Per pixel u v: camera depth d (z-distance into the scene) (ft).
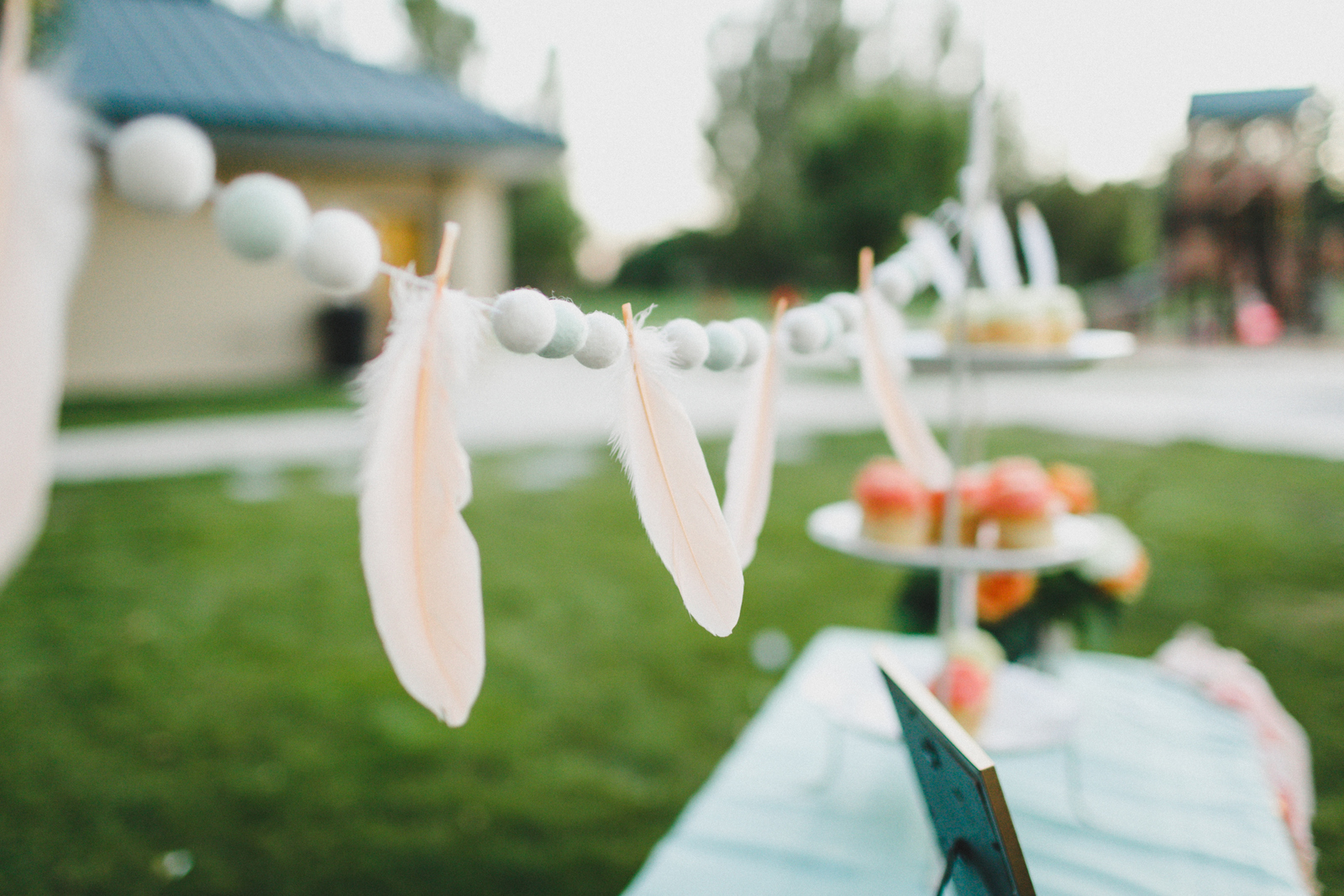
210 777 9.09
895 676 3.06
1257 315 54.65
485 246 39.68
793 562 16.15
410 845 8.13
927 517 5.47
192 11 36.37
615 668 11.85
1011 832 2.38
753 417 2.72
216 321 36.58
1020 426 28.84
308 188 35.04
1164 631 13.08
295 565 15.29
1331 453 24.64
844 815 4.80
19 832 8.13
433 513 1.77
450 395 1.77
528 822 8.52
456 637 1.79
